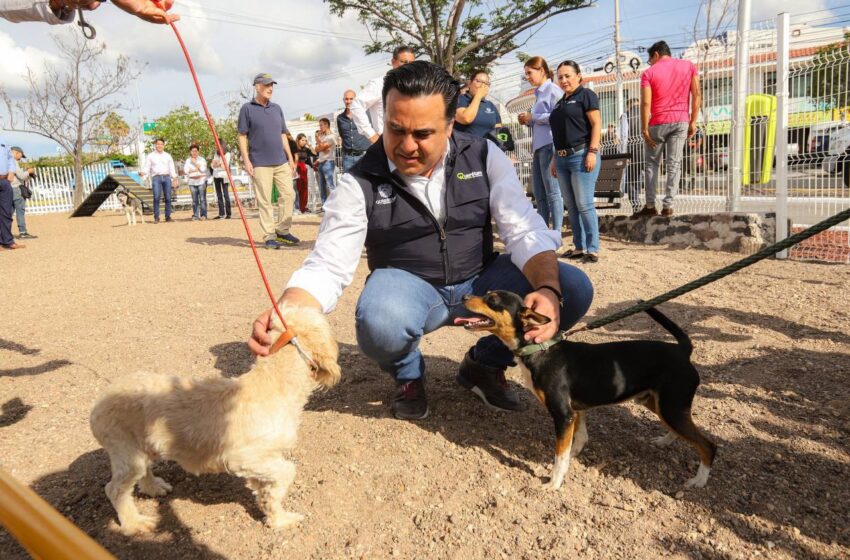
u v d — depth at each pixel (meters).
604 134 12.45
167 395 2.45
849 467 2.78
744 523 2.48
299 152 16.92
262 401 2.43
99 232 14.70
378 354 3.27
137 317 5.94
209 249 10.21
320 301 2.90
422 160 2.91
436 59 21.75
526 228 3.16
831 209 6.95
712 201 8.38
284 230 9.84
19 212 14.30
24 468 3.10
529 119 8.80
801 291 5.46
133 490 2.88
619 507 2.66
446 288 3.38
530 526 2.56
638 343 2.84
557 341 2.87
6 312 6.41
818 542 2.34
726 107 8.96
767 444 3.03
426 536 2.53
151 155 16.27
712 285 5.92
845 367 3.78
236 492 2.89
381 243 3.30
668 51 8.02
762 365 3.92
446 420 3.51
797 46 7.97
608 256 7.53
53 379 4.31
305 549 2.48
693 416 3.35
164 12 2.19
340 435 3.37
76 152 26.52
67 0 2.17
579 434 3.08
